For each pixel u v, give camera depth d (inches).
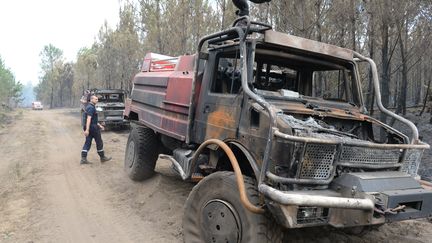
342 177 147.2
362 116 186.5
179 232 203.3
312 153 142.4
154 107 264.8
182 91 222.2
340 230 195.9
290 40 178.1
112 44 1061.8
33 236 205.0
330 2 395.5
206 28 618.5
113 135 669.9
